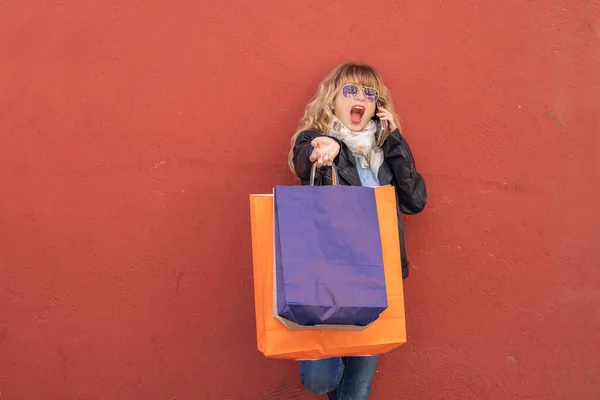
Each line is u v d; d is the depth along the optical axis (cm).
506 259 320
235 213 307
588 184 323
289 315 236
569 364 321
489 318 320
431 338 318
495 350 320
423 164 318
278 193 244
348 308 235
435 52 319
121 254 302
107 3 302
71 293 299
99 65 301
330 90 290
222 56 307
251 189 308
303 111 311
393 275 257
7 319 296
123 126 302
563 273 322
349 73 291
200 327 306
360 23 315
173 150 304
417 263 317
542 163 322
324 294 235
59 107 299
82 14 300
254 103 309
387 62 317
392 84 317
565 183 322
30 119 298
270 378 311
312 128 289
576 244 322
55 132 299
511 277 320
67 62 299
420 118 318
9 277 296
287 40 311
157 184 303
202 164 306
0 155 296
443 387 319
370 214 248
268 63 310
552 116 322
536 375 322
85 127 300
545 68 322
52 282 298
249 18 309
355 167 273
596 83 321
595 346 323
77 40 300
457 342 319
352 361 285
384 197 259
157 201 303
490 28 320
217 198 306
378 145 284
